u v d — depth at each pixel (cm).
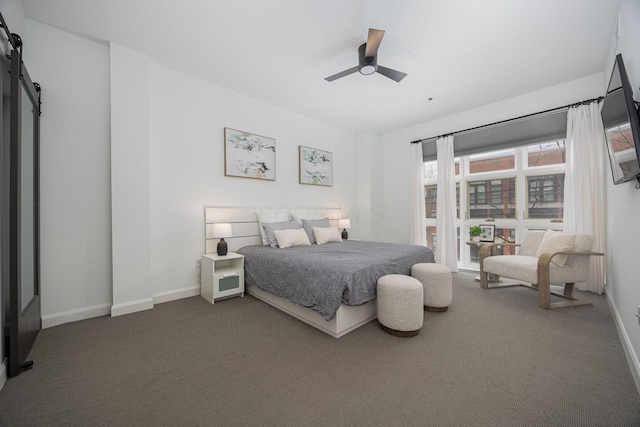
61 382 149
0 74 155
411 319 202
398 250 300
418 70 298
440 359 173
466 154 421
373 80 324
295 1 199
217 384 148
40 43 223
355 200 537
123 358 175
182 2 201
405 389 143
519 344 192
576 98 320
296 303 232
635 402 132
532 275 270
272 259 270
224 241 312
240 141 360
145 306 265
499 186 406
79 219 240
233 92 355
